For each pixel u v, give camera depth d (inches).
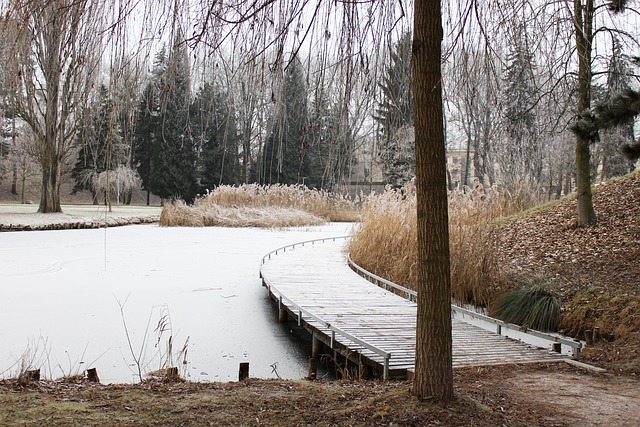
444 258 119.1
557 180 799.7
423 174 116.5
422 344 121.6
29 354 220.2
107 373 201.6
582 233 399.9
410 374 177.2
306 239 732.7
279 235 796.0
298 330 280.8
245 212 979.3
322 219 1015.0
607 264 331.9
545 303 282.0
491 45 128.2
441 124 115.6
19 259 496.4
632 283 290.5
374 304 298.0
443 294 119.6
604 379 167.9
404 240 410.0
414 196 437.7
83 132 149.8
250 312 313.1
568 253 367.6
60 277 406.3
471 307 329.4
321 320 230.7
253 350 242.4
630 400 141.6
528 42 129.5
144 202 1811.0
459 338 235.6
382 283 395.5
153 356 224.5
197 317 296.4
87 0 125.2
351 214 1049.5
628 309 253.4
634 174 501.0
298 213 990.4
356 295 324.2
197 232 829.2
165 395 139.4
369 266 426.6
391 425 110.5
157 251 578.6
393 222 433.7
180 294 354.6
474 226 351.9
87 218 890.1
